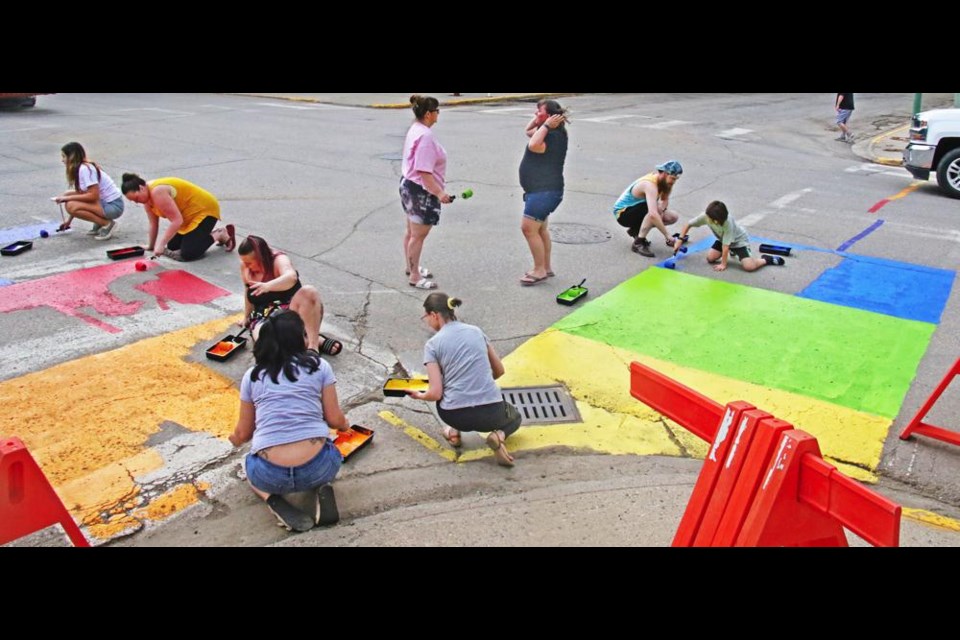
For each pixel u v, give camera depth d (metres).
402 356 5.97
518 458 4.68
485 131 17.48
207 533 3.93
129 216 9.66
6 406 5.03
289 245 8.62
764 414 2.68
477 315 6.77
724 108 23.09
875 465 4.59
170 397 5.23
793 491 2.54
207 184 11.33
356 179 11.97
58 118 17.64
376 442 4.81
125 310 6.68
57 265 7.74
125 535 3.89
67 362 5.67
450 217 10.02
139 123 17.14
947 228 9.82
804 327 6.59
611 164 13.61
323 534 3.93
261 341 3.97
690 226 8.21
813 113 21.97
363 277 7.68
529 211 7.16
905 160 11.98
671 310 6.94
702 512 2.83
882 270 8.09
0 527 2.91
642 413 5.21
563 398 5.38
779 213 10.46
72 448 4.60
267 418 3.85
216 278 7.51
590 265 8.21
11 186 10.92
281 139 15.51
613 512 4.13
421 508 4.18
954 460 4.66
